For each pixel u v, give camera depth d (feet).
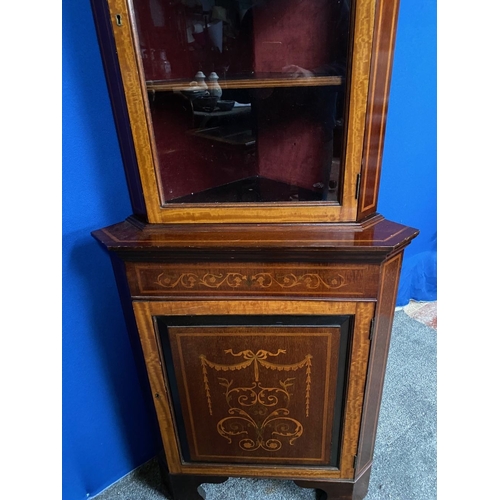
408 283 6.43
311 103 2.53
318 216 2.60
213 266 2.60
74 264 3.15
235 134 2.78
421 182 5.88
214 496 3.77
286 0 2.46
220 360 2.94
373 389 3.10
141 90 2.39
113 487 3.92
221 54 2.62
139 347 3.12
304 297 2.65
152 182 2.61
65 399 3.40
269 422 3.18
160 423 3.26
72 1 2.66
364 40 2.19
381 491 3.68
